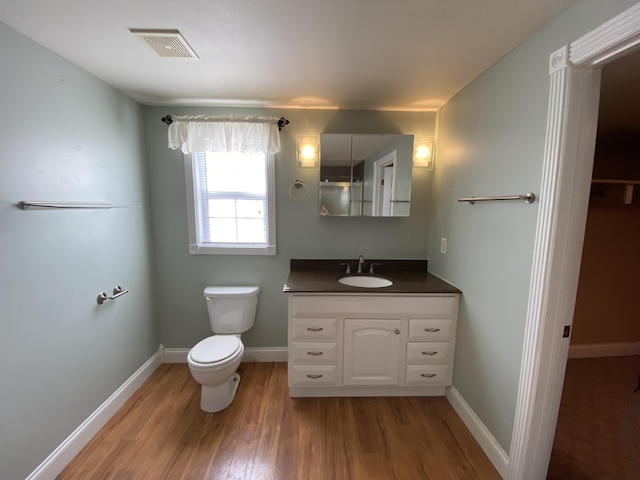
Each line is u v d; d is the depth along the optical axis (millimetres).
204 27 1263
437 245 2318
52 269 1446
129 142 2082
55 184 1469
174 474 1462
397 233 2479
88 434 1661
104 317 1820
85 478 1440
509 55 1434
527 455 1320
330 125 2342
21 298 1290
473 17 1171
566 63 1091
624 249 2547
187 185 2332
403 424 1816
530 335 1277
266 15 1176
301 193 2396
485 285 1643
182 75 1733
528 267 1308
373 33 1298
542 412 1281
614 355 2631
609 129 2273
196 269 2449
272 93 2012
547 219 1184
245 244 2471
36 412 1359
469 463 1546
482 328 1673
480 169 1689
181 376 2316
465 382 1856
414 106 2254
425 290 1930
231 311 2309
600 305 2598
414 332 1965
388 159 2314
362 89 1933
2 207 1210
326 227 2449
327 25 1244
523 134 1332
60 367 1491
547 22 1188
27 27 1248
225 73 1704
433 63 1567
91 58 1527
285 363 2537
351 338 1973
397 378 2020
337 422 1828
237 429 1765
